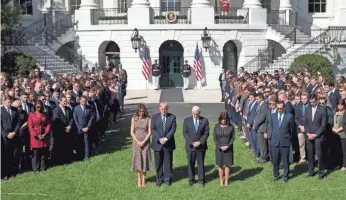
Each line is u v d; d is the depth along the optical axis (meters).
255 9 38.25
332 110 15.66
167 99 32.25
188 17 38.03
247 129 18.19
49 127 15.42
